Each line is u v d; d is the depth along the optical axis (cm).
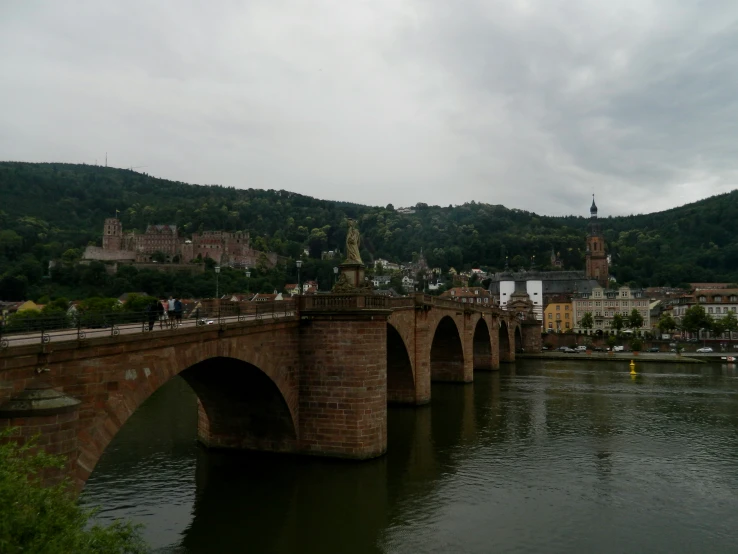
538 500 3562
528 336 15688
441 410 6475
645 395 7731
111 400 2373
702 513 3388
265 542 2886
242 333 3334
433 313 7031
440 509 3381
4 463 1273
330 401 4009
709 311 17975
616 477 4047
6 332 2159
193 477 3759
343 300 4006
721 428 5650
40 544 1193
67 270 17325
